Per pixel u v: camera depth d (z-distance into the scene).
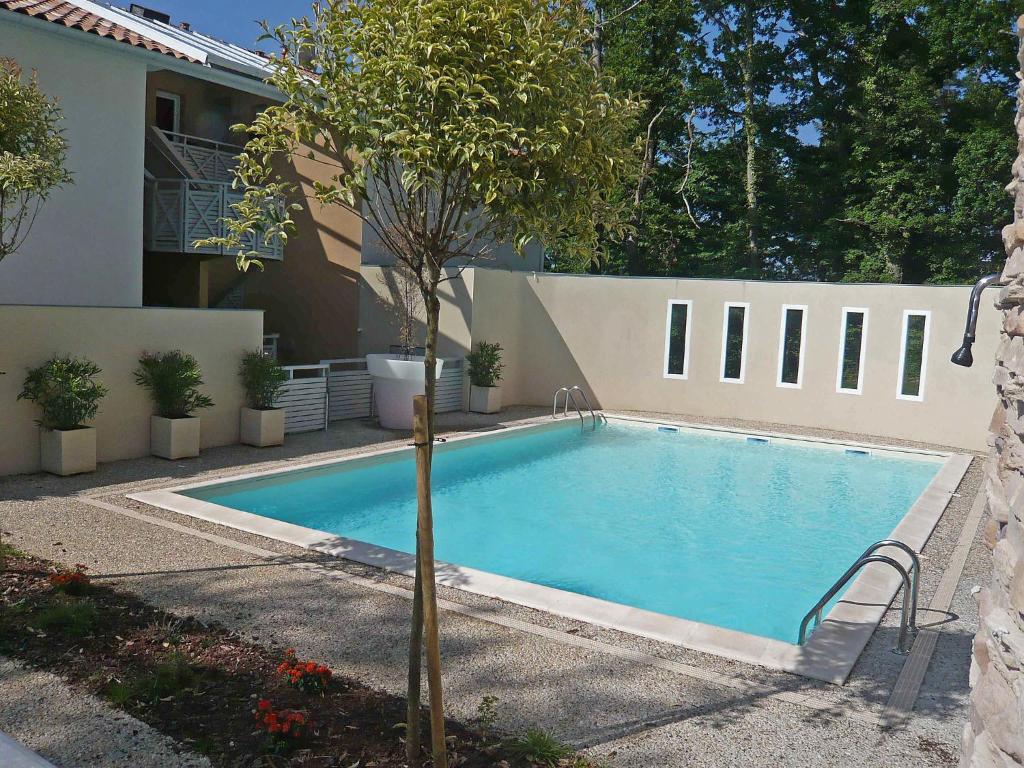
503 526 10.70
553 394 19.95
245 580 7.12
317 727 4.53
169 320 12.00
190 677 5.09
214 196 15.39
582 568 9.18
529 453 15.34
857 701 5.30
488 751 4.38
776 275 30.70
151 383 11.73
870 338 17.06
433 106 3.99
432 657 3.89
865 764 4.51
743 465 14.88
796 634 7.52
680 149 30.20
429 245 4.34
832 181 28.53
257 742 4.34
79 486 10.10
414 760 4.20
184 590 6.80
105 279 13.06
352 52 4.21
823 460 15.45
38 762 3.03
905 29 27.05
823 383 17.56
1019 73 2.71
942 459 15.36
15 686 4.91
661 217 29.69
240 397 13.19
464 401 18.27
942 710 5.21
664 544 10.19
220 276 19.16
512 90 3.99
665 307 18.97
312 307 18.72
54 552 7.64
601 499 12.32
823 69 28.89
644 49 28.58
